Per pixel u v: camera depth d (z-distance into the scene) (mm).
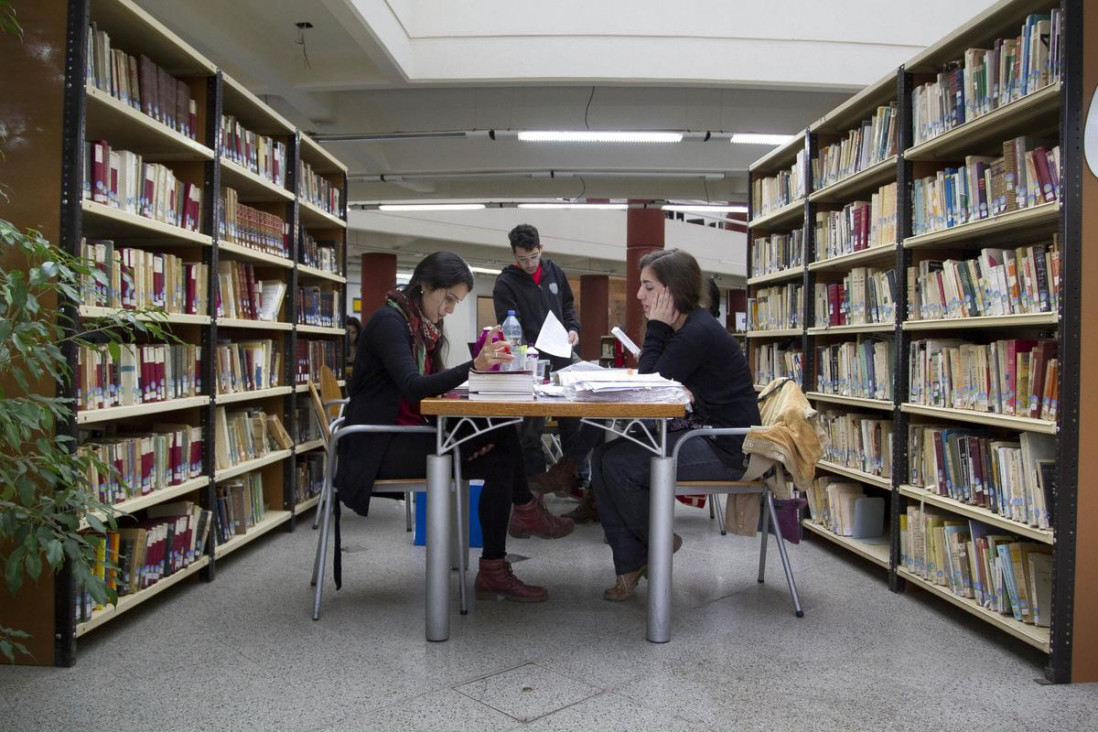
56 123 2076
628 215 12945
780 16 6473
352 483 2479
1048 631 2219
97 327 2033
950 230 2701
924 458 2869
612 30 6461
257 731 1756
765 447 2377
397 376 2416
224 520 3252
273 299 3754
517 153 10258
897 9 6461
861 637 2424
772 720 1841
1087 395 2066
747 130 8883
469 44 6539
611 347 10398
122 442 2480
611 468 2568
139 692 1963
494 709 1876
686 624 2516
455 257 2725
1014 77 2404
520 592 2711
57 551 1633
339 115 8203
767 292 4656
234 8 5973
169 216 2781
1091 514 2082
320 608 2602
